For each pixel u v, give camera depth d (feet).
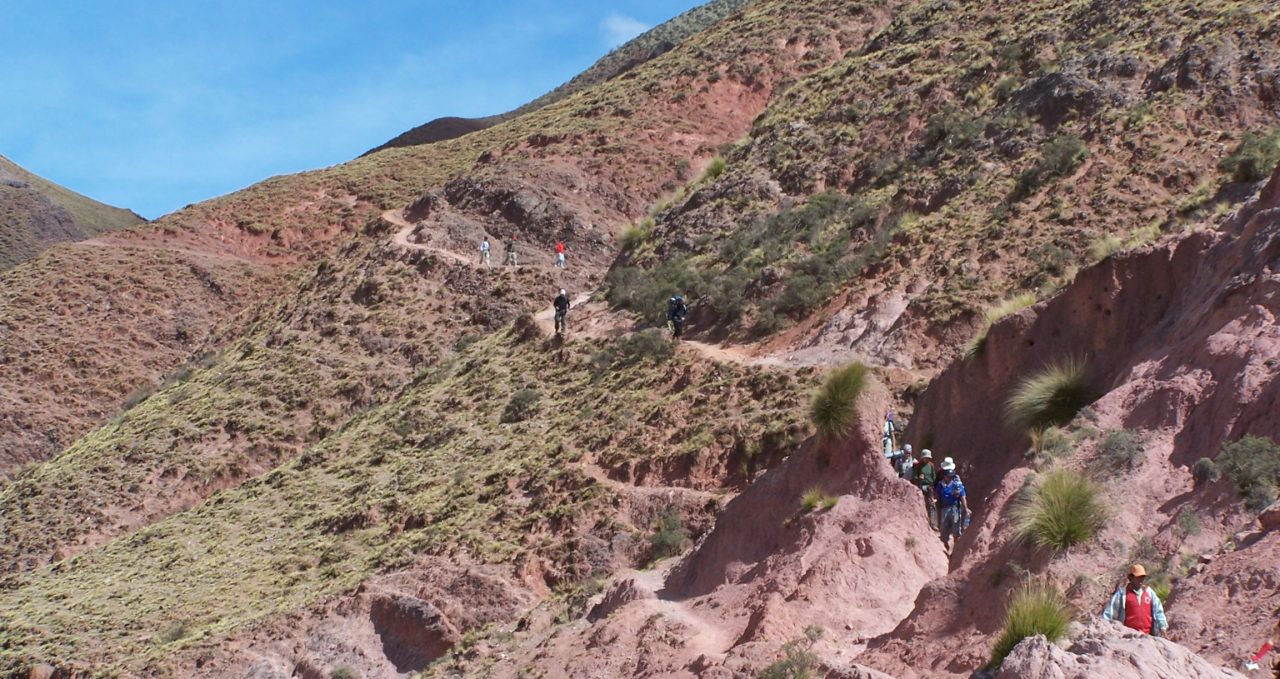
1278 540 40.98
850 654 55.16
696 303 140.77
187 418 195.52
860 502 67.10
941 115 150.82
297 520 139.74
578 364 141.49
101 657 118.11
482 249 208.64
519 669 76.84
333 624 108.78
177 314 279.49
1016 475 52.80
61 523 174.91
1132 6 144.97
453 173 309.83
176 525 154.81
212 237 306.14
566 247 218.79
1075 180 116.98
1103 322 64.85
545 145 253.24
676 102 263.08
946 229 122.83
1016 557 48.01
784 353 119.44
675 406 117.19
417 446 143.74
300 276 288.30
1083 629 39.45
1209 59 122.31
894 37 189.98
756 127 186.80
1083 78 132.16
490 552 108.99
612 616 72.90
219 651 110.73
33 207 442.50
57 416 253.44
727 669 57.21
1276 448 45.37
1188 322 57.52
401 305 203.41
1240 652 37.27
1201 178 109.40
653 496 106.32
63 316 277.44
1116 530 46.80
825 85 181.68
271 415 189.16
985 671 42.91
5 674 120.37
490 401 144.25
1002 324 68.85
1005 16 173.68
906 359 105.09
